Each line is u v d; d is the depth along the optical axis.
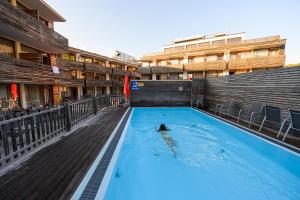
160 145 6.41
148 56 37.78
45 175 3.33
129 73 40.97
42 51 16.83
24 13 10.85
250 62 26.08
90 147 4.82
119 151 4.54
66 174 3.36
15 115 6.95
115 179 3.66
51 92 17.27
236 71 28.48
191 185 3.89
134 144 6.34
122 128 6.96
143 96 14.68
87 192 2.80
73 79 25.02
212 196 3.50
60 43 16.08
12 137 3.98
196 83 14.31
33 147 4.72
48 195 2.73
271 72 6.93
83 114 8.60
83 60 30.78
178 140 6.94
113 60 37.12
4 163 3.68
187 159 5.25
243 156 5.45
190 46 38.62
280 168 4.64
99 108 11.99
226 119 8.95
